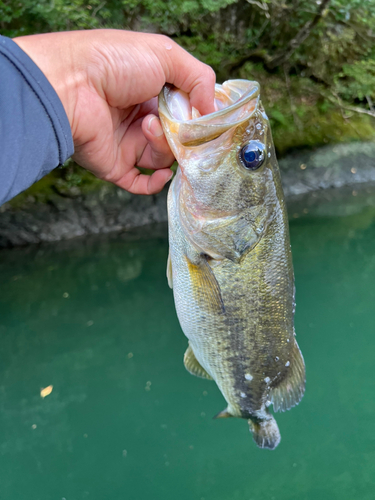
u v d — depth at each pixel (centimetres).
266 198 30
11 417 59
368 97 152
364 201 128
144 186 33
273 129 141
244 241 30
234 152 28
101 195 117
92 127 26
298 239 104
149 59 25
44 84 20
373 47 147
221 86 30
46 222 112
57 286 91
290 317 34
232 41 139
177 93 28
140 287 89
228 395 35
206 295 31
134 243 110
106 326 78
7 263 102
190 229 30
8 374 67
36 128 20
